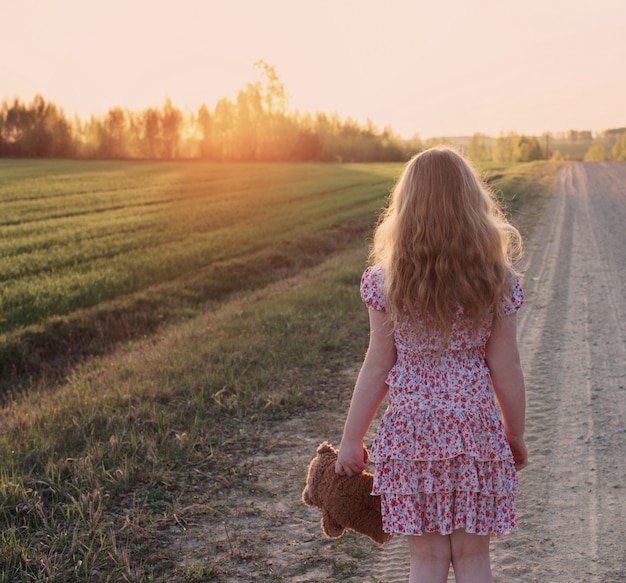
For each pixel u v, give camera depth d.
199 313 12.38
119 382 6.57
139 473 4.03
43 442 4.57
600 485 4.00
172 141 119.44
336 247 19.44
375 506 2.25
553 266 12.34
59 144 106.25
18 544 3.13
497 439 2.04
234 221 24.41
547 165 66.44
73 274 14.91
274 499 3.86
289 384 5.94
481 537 2.07
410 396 2.06
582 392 5.70
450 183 2.04
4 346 9.92
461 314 2.02
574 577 3.05
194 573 3.07
